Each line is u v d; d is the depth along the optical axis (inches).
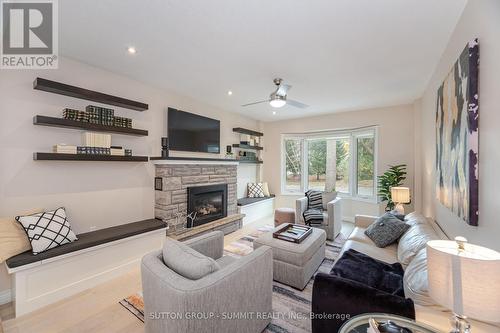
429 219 106.7
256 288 66.4
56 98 99.8
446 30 77.2
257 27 76.5
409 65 104.8
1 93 87.0
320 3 64.8
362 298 51.7
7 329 72.0
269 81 126.0
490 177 50.1
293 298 86.6
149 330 60.4
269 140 241.9
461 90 63.1
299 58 98.8
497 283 32.4
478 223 55.4
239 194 217.0
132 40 85.6
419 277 55.9
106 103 114.1
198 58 99.7
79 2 64.8
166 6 66.5
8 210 88.0
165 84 132.6
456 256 34.8
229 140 199.9
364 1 63.9
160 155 140.6
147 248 117.6
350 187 206.5
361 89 138.6
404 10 67.5
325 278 57.5
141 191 130.9
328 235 151.4
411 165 170.7
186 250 63.7
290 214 165.2
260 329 69.0
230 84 131.4
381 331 42.3
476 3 57.0
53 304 84.0
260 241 103.4
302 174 232.7
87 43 87.9
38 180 95.1
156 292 55.8
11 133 89.0
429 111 124.6
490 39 49.7
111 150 111.2
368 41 84.7
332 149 218.7
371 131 191.2
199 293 50.3
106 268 101.0
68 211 103.3
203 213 157.6
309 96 152.7
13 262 76.0
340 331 43.3
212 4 65.5
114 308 82.0
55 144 99.5
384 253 93.5
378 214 185.0
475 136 55.3
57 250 85.6
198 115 164.1
